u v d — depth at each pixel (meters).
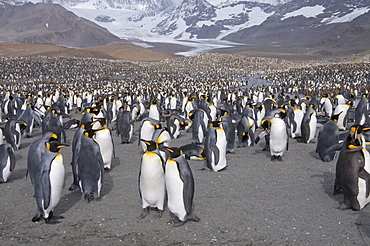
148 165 5.97
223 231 5.61
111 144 8.91
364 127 6.06
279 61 133.75
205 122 11.70
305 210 6.26
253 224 5.80
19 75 69.50
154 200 6.16
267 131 10.20
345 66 73.81
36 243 5.44
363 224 5.65
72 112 25.66
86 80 68.56
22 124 12.95
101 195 7.32
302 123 11.51
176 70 99.62
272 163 9.30
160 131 8.90
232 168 8.93
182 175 5.70
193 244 5.27
